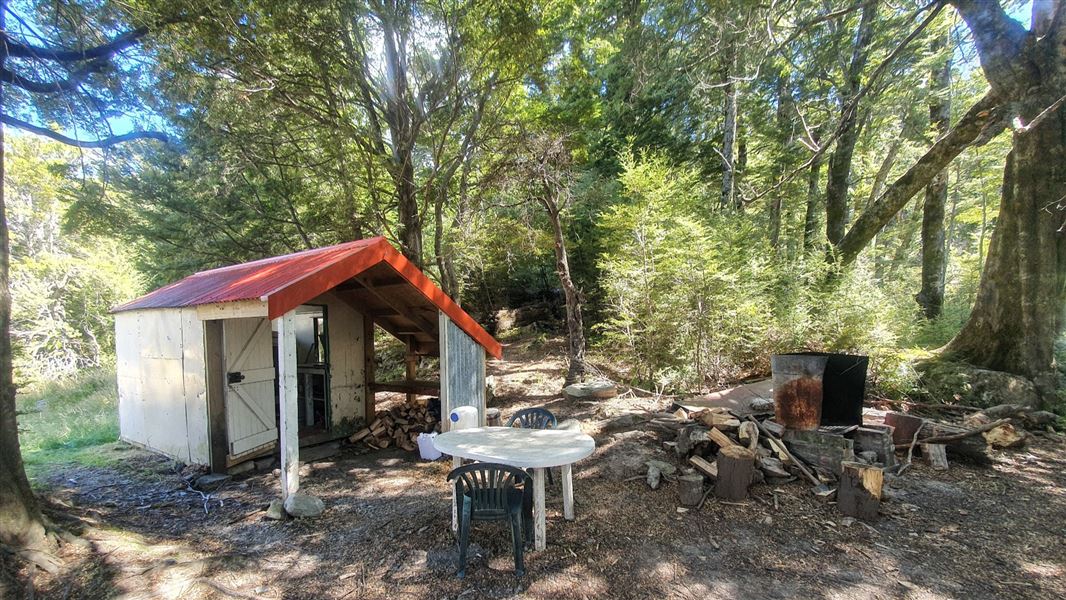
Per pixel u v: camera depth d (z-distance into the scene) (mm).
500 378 9758
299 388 6980
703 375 7480
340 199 10242
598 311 12000
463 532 3045
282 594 2873
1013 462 4645
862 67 9484
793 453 4426
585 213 10977
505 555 3279
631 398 7355
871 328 7031
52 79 4551
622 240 8570
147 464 5488
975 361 6914
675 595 2748
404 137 9570
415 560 3250
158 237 11086
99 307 17375
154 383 5875
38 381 14094
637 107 12148
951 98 11992
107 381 11891
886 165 13961
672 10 7477
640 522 3676
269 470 5414
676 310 7422
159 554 3252
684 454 4777
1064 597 2619
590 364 8711
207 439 5066
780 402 4570
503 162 8367
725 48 7375
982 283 7055
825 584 2811
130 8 5137
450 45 8789
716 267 7449
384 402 8539
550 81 10234
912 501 3859
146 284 15273
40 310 16078
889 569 2943
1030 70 6363
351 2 7117
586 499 4121
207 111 7809
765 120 12961
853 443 4312
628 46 8445
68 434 6992
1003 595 2656
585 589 2848
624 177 8266
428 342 7113
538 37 8688
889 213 8836
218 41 6574
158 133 6352
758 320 7414
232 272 6328
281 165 10266
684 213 8680
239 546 3504
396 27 7789
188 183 9898
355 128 9539
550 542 3420
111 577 2877
